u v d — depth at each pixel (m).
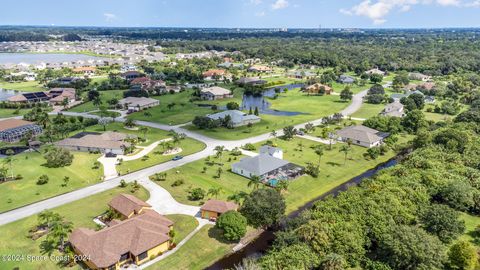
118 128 154.00
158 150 126.88
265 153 118.06
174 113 183.62
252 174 102.75
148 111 187.38
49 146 129.62
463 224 71.75
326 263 60.72
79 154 122.00
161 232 71.25
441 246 62.81
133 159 117.69
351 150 131.38
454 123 151.75
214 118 162.25
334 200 80.31
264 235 78.12
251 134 149.00
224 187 98.00
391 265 62.84
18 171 106.25
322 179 106.25
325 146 134.25
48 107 193.62
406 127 157.50
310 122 170.75
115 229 68.44
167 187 97.38
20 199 89.31
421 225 73.19
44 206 86.25
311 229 67.19
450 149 114.12
